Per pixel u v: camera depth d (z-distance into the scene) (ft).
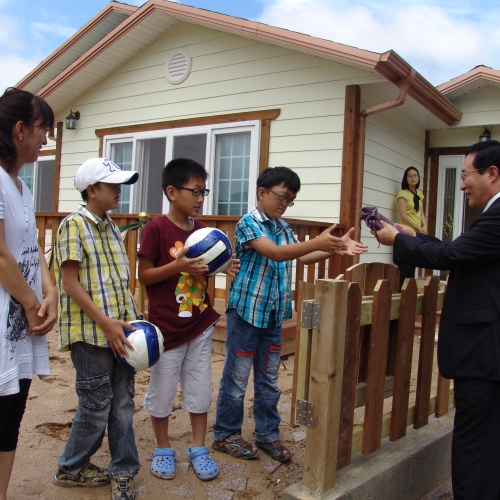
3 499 7.01
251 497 8.45
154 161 26.02
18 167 6.86
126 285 8.34
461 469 7.66
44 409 11.39
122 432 8.18
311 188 20.86
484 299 7.49
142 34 25.13
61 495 8.16
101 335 7.81
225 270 9.27
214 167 23.77
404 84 18.95
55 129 31.09
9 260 6.38
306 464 7.75
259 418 9.88
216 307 19.01
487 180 7.86
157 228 9.02
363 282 9.22
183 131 24.64
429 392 10.02
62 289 7.93
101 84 28.02
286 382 13.99
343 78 20.17
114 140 27.50
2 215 6.38
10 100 6.60
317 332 7.65
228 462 9.51
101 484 8.46
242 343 9.50
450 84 23.73
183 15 22.35
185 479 8.89
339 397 7.73
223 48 23.49
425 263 7.82
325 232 8.44
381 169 22.43
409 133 24.80
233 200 23.20
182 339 8.91
